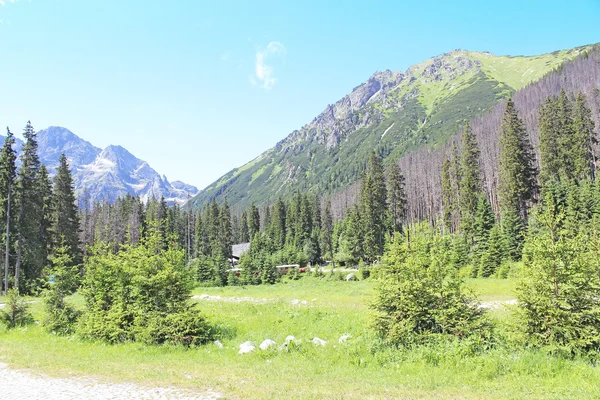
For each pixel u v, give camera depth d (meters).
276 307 26.14
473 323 13.54
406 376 10.96
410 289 14.21
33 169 46.84
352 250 76.88
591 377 9.93
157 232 19.08
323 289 41.84
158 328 16.70
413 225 15.64
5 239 43.56
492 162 89.44
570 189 53.50
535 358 11.50
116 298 18.75
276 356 14.24
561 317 11.97
